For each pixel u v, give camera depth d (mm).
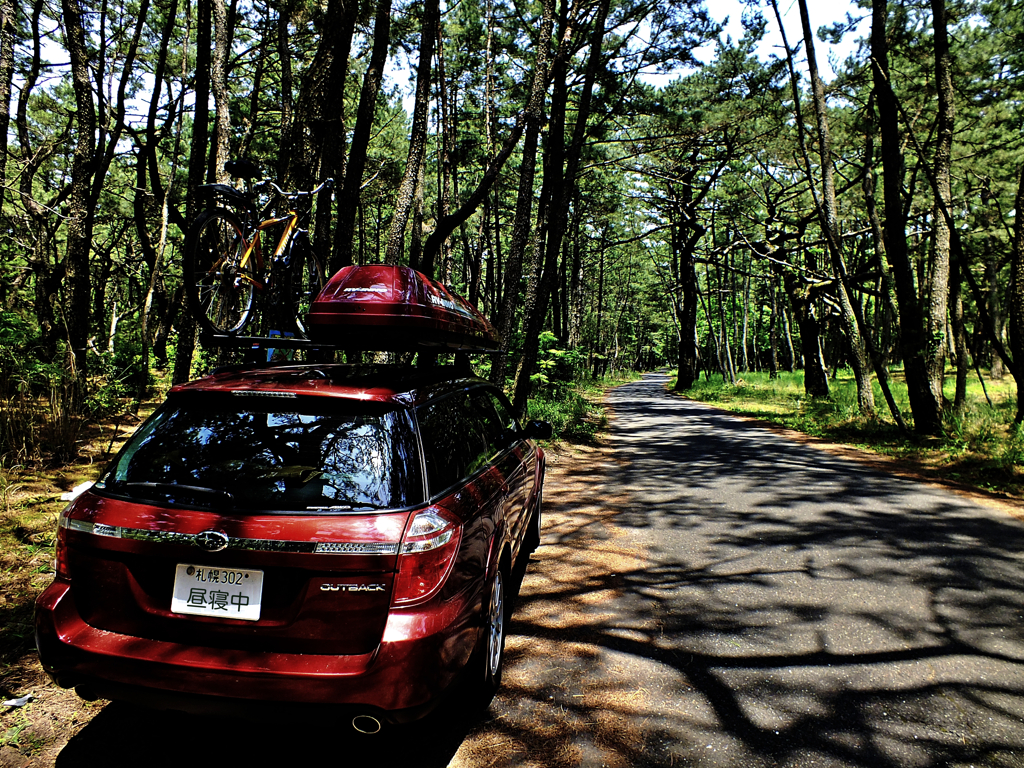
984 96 16891
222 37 8711
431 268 10453
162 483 2475
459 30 19734
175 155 15656
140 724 2893
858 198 21219
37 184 19906
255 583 2318
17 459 6504
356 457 2500
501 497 3436
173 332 20375
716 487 8320
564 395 19422
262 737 2818
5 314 11180
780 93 18203
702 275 61625
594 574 5000
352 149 8156
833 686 3279
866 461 10461
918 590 4613
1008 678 3354
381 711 2258
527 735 2854
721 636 3883
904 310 13016
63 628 2406
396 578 2316
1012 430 11070
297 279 5273
